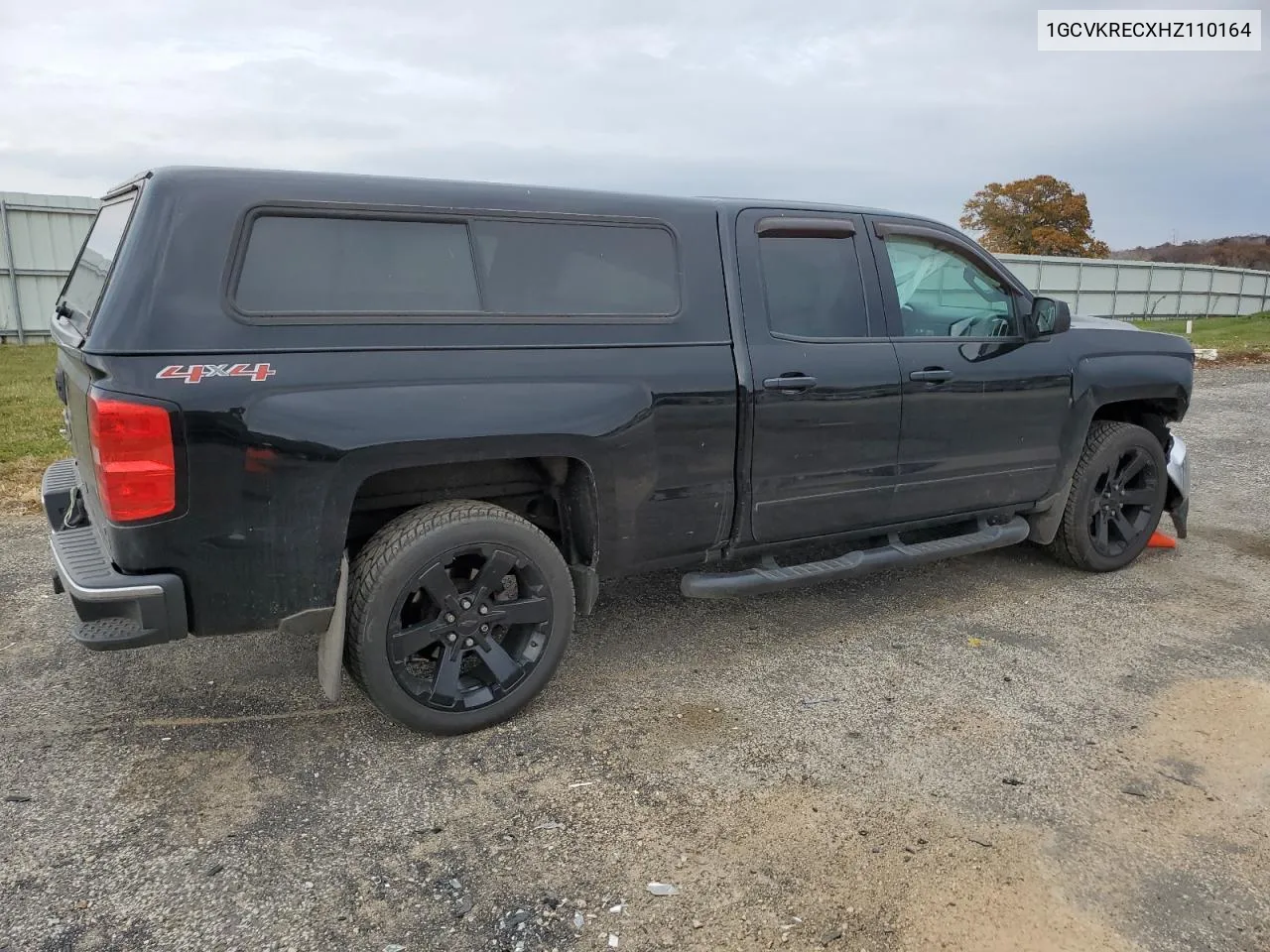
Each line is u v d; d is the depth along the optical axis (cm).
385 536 301
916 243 418
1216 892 245
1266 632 424
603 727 330
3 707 337
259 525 271
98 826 267
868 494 401
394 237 295
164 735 320
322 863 252
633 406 328
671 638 414
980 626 430
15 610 428
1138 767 305
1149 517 511
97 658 378
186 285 261
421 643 306
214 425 260
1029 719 338
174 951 218
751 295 364
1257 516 629
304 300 278
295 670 371
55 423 866
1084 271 3131
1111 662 389
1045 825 273
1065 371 452
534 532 321
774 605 456
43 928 225
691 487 351
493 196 313
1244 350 1630
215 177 272
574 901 238
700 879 247
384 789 288
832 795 287
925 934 227
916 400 402
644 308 340
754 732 327
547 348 316
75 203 1988
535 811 277
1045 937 227
